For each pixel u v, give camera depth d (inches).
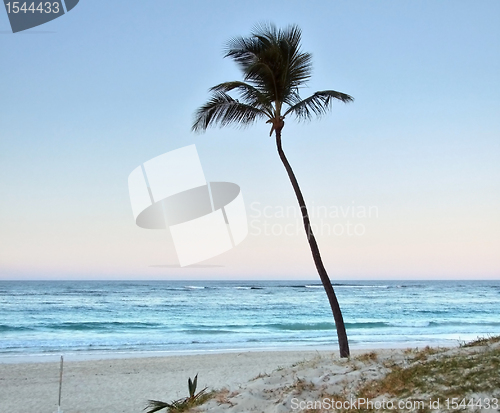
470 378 223.0
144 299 2805.1
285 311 2228.1
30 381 608.1
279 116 486.0
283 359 786.2
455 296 3400.6
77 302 2517.2
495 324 1621.6
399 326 1584.6
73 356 854.5
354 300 2942.9
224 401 284.2
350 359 333.1
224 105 483.8
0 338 1246.3
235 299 2920.8
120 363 751.7
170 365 730.8
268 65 472.7
